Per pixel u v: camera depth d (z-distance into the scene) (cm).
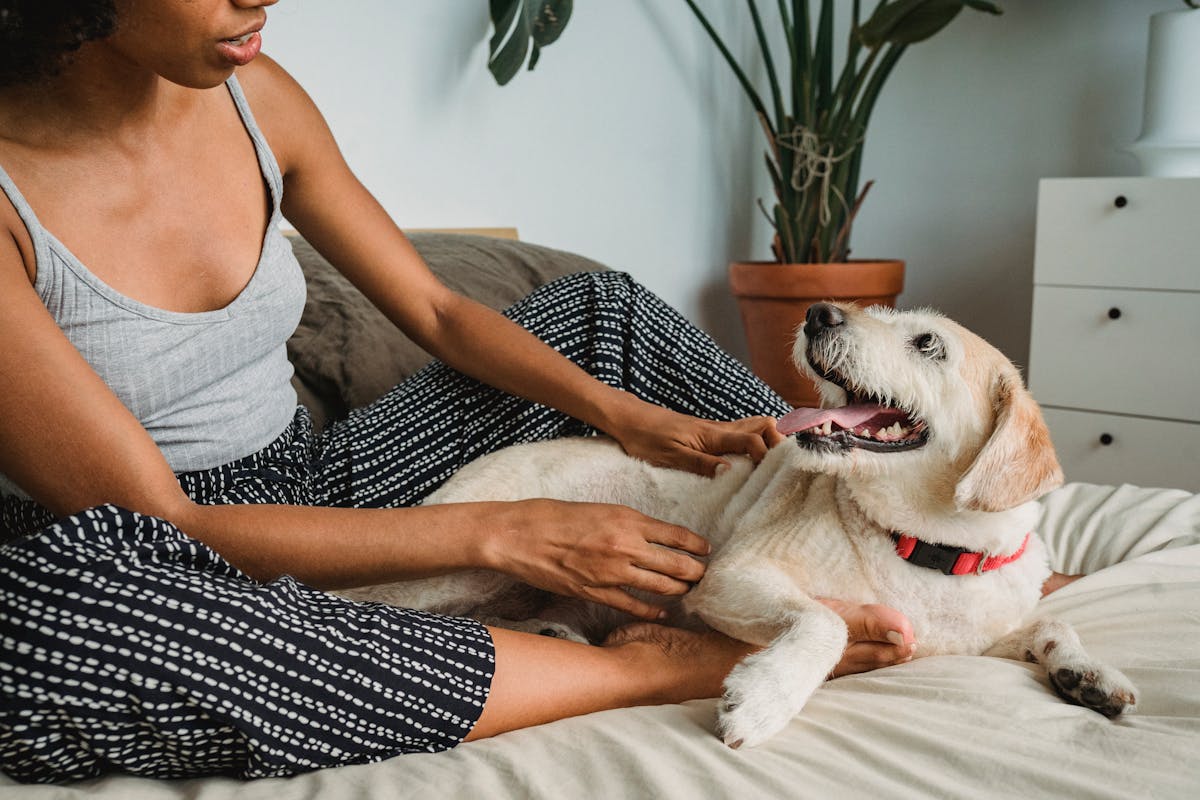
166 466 87
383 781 78
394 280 121
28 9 81
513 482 119
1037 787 73
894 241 330
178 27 79
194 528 87
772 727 83
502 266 186
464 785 76
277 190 107
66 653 73
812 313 112
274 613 79
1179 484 239
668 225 301
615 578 95
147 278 96
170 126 98
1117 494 145
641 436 121
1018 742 79
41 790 78
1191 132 240
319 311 162
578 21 265
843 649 93
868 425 112
